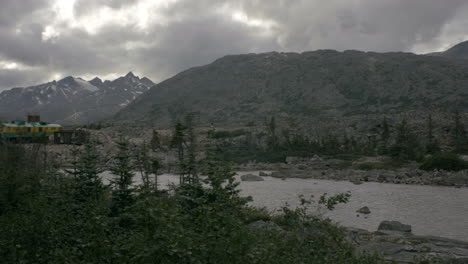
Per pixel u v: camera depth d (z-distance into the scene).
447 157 69.31
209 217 10.41
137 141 114.94
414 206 36.97
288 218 13.41
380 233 22.11
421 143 103.00
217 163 17.12
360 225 27.67
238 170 84.38
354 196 44.09
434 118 138.00
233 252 8.86
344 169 79.06
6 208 13.81
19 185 15.40
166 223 8.30
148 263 7.73
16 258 9.20
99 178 16.38
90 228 10.22
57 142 95.00
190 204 15.30
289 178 67.88
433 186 55.03
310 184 57.47
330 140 108.25
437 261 14.38
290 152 102.88
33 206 12.56
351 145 109.81
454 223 28.91
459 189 51.09
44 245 10.34
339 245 12.41
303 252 10.99
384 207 36.16
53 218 11.50
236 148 111.69
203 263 8.34
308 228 12.89
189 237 8.69
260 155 102.56
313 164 86.31
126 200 14.13
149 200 9.70
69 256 8.80
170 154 83.81
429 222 29.30
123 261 7.95
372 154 95.75
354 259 11.37
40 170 20.14
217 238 9.59
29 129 90.12
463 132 106.44
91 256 8.86
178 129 31.84
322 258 10.77
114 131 136.12
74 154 19.48
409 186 54.97
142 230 8.92
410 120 140.62
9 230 10.73
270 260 9.43
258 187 53.12
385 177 62.56
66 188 15.80
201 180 16.39
